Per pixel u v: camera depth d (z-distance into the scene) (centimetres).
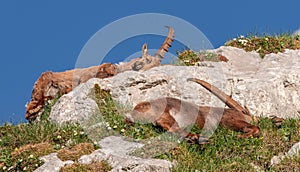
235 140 1673
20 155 1631
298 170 1499
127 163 1486
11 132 1869
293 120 1816
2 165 1614
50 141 1752
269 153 1609
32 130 1827
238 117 1794
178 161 1559
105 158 1545
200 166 1530
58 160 1564
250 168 1534
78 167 1515
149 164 1467
